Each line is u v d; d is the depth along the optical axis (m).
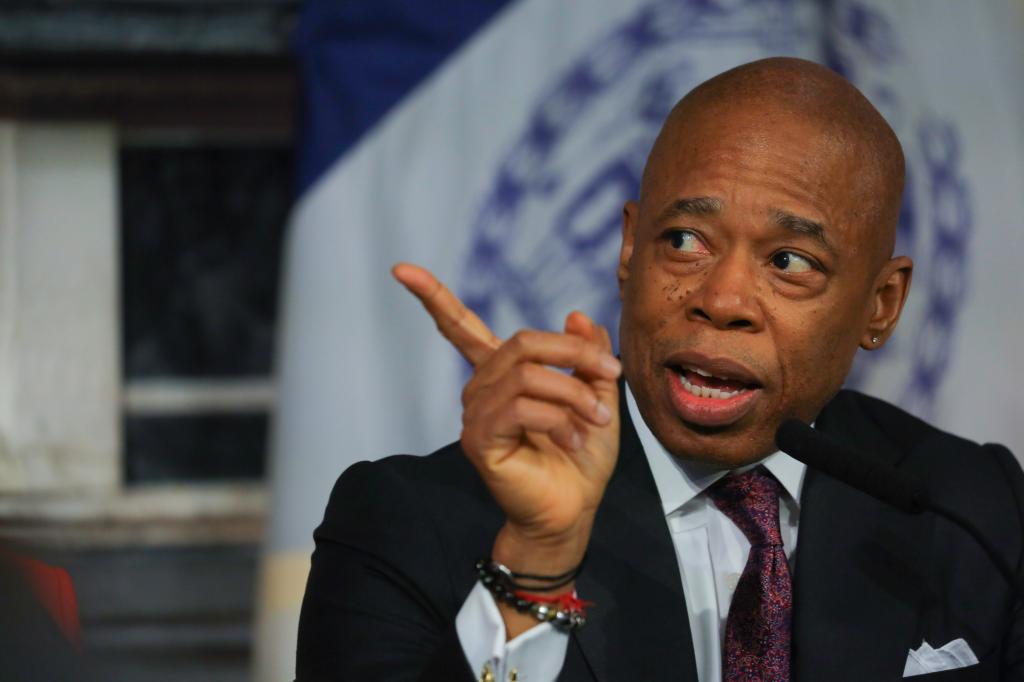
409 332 8.37
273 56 9.74
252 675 9.61
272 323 10.42
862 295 4.48
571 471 3.68
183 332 10.28
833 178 4.32
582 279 8.49
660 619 4.33
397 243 8.43
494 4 8.60
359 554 4.43
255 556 9.98
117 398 10.05
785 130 4.33
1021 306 8.74
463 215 8.48
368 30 8.60
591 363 3.54
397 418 8.34
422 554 4.39
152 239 10.22
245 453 10.31
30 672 2.29
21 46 9.45
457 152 8.53
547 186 8.52
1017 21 9.04
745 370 4.25
